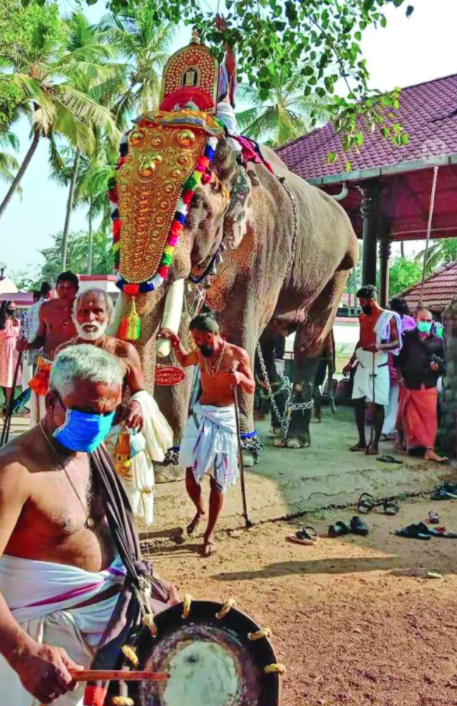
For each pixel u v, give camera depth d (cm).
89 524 236
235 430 546
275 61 627
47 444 228
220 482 534
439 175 1301
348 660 379
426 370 842
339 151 1435
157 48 3078
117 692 215
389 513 686
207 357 540
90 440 221
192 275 560
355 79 626
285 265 752
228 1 613
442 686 355
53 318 634
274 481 691
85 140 2616
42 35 2425
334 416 1207
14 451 223
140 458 440
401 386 868
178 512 586
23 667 199
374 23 603
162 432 441
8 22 2142
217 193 530
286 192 761
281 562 537
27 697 226
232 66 604
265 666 216
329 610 447
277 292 759
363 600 466
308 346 901
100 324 429
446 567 543
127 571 239
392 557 562
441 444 880
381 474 774
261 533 602
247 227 674
